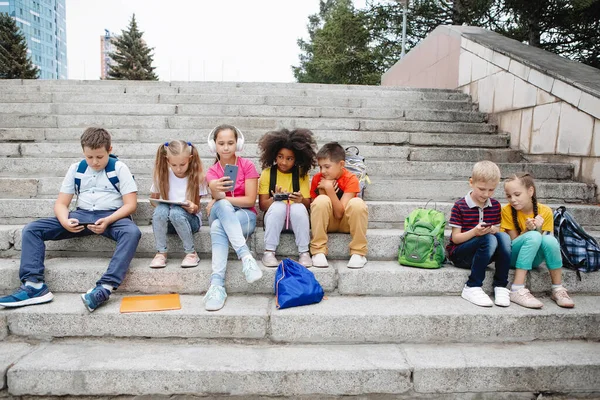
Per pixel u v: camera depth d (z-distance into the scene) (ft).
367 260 10.59
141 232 10.21
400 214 11.63
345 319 8.39
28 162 13.15
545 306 8.96
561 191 12.68
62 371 7.25
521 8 32.83
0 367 7.30
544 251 9.15
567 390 7.70
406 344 8.46
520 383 7.63
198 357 7.77
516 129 16.79
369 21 60.44
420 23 54.90
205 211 11.26
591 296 9.61
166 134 15.79
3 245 10.16
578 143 13.35
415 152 15.34
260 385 7.39
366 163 13.97
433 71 28.55
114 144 14.55
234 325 8.35
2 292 9.30
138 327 8.36
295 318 8.34
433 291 9.59
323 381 7.44
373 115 18.76
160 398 7.38
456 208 9.87
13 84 20.75
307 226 9.88
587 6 27.94
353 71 69.82
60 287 9.31
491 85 19.16
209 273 9.34
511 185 9.41
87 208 9.71
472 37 21.81
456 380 7.57
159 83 21.08
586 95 12.90
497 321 8.50
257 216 11.36
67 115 16.62
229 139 9.91
